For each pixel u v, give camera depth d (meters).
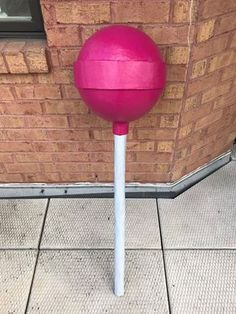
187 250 1.84
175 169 2.06
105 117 1.16
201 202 2.10
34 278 1.72
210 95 1.82
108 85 1.04
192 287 1.67
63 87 1.66
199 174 2.26
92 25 1.45
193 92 1.70
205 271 1.74
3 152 1.96
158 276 1.72
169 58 1.53
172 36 1.47
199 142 2.05
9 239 1.92
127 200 2.12
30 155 1.97
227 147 2.34
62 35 1.48
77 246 1.87
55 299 1.63
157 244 1.87
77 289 1.67
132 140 1.88
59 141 1.90
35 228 1.97
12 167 2.04
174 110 1.73
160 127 1.81
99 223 1.99
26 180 2.12
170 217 2.01
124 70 1.02
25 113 1.77
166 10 1.39
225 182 2.24
